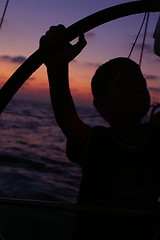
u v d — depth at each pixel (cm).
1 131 3122
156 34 149
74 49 103
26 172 1358
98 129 121
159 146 123
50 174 1370
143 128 129
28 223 648
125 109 118
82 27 97
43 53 96
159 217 107
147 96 120
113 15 97
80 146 117
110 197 115
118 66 121
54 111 113
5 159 1666
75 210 106
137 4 96
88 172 118
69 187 1159
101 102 125
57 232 625
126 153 118
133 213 106
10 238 575
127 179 116
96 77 126
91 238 113
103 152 117
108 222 112
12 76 96
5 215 670
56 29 96
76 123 114
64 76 107
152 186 116
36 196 998
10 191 1025
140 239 111
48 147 2356
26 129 3453
